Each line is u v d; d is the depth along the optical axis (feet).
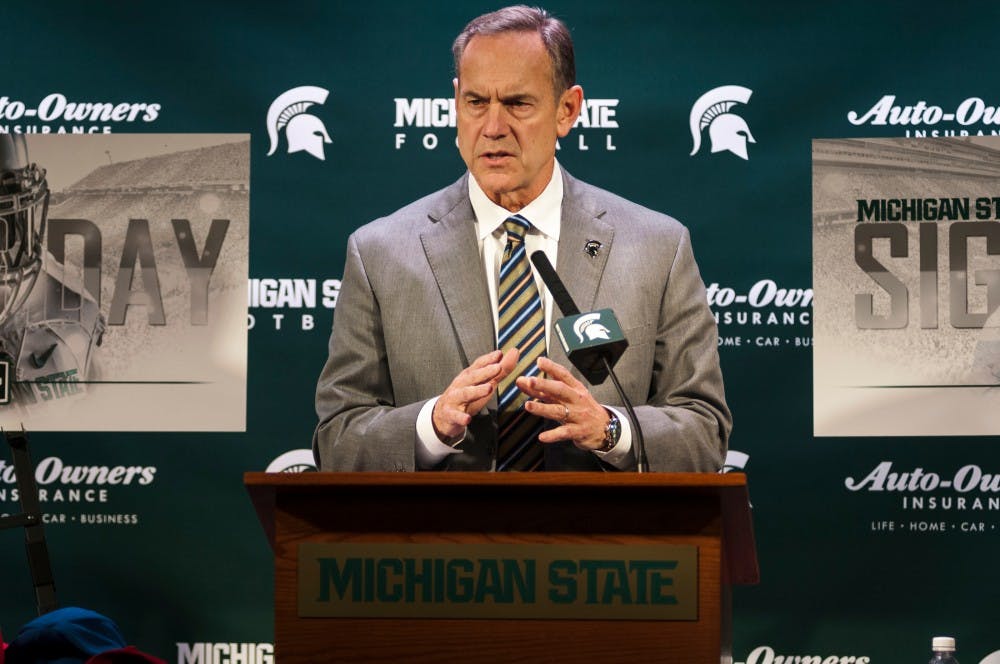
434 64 20.88
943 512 19.95
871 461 20.08
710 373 15.46
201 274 20.62
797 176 20.53
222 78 20.93
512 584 10.00
